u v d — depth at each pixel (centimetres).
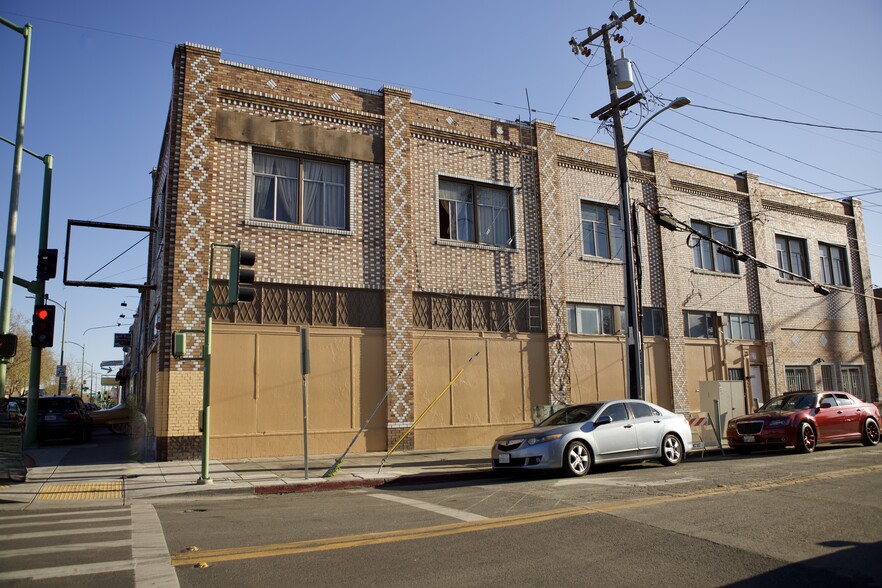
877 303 3475
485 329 1906
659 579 548
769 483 1033
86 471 1294
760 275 2594
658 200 2328
